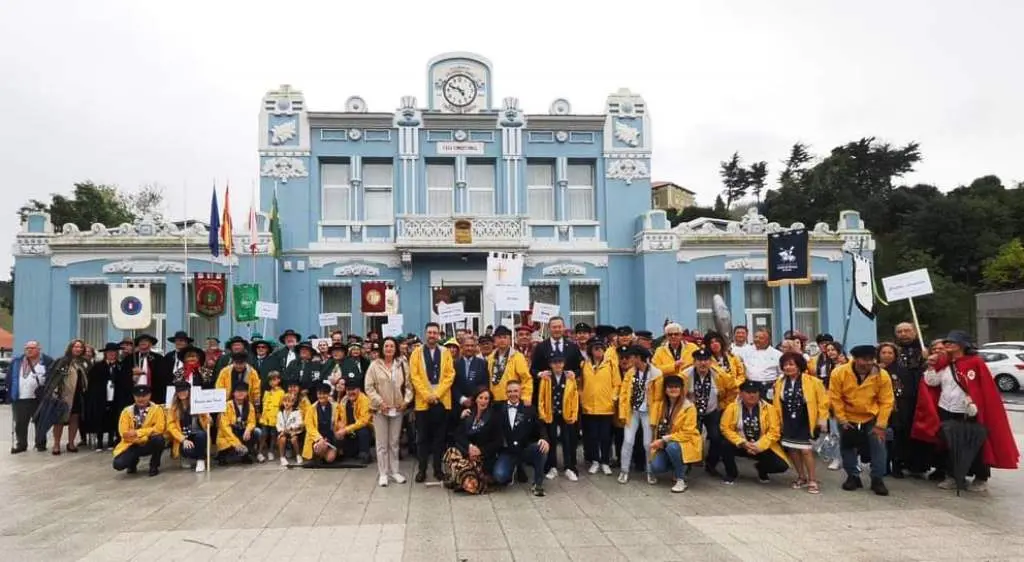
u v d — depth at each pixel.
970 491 9.06
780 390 9.43
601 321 22.42
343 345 12.55
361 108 22.12
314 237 21.52
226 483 9.79
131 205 46.59
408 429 12.03
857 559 6.28
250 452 11.48
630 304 22.58
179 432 10.83
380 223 21.72
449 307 13.62
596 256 22.52
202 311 15.56
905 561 6.23
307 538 7.01
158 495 9.07
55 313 19.91
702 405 9.96
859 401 9.12
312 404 11.44
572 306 22.66
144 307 13.99
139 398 10.52
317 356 12.72
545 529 7.30
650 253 21.67
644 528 7.34
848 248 22.34
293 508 8.27
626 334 10.34
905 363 10.07
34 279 19.94
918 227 51.88
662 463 9.34
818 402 9.20
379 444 9.63
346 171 22.25
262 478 10.14
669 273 21.70
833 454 10.69
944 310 43.38
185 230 19.75
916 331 10.30
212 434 11.31
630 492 9.06
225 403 10.62
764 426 9.41
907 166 65.69
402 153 22.05
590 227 22.67
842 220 22.66
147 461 11.82
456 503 8.48
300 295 21.22
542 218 22.89
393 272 21.61
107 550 6.70
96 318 20.33
